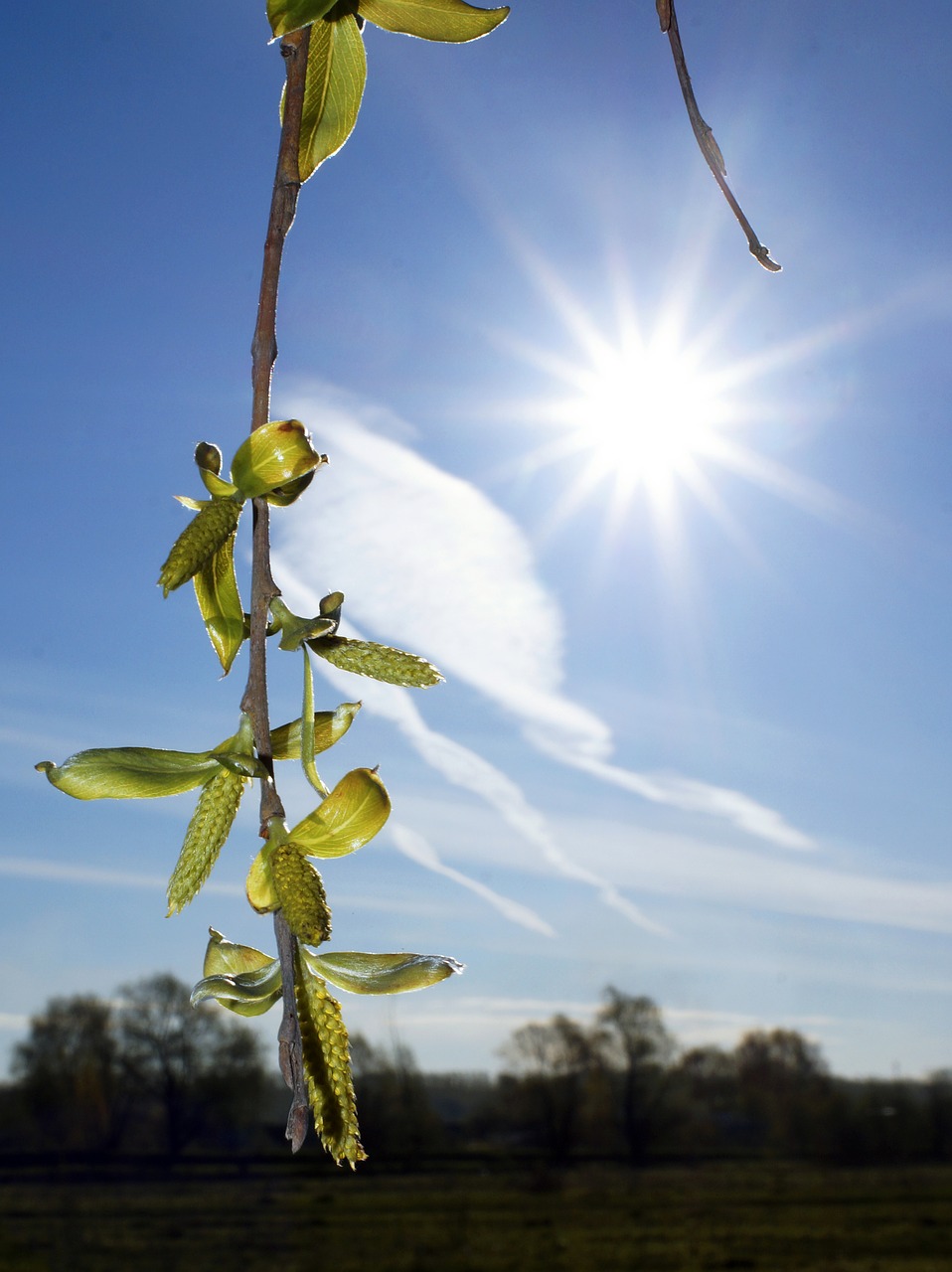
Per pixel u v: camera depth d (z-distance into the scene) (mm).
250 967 614
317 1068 490
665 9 761
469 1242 39094
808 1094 60812
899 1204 46250
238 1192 48969
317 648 585
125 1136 55844
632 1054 61531
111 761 569
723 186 746
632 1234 40281
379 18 846
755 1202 46938
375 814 537
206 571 606
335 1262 35625
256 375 592
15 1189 48844
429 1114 58156
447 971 524
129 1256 36500
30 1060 56062
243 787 574
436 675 585
